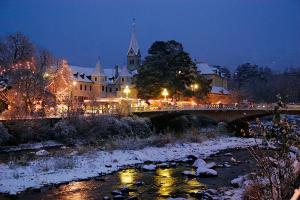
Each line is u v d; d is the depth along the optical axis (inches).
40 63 2837.1
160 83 3262.8
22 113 2151.8
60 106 2753.4
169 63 3366.1
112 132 2245.3
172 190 1082.7
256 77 7076.8
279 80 5890.8
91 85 4859.7
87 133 2135.8
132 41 5954.7
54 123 2129.7
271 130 556.4
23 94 2357.3
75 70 4827.8
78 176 1251.8
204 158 1715.1
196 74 3639.3
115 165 1464.1
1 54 2775.6
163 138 2124.8
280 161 547.5
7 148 1827.0
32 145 1931.6
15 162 1408.7
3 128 1855.3
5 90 2336.4
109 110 2613.2
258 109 2743.6
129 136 2284.7
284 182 529.7
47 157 1547.7
